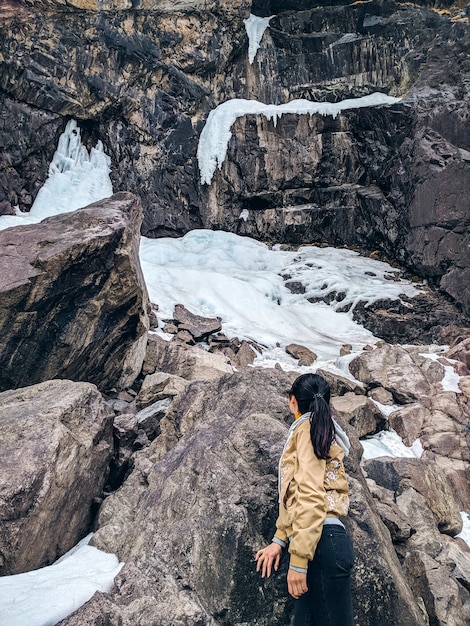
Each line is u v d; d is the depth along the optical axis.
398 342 12.24
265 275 13.45
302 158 15.46
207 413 4.77
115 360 7.37
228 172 15.29
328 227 15.49
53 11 13.92
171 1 14.91
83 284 6.37
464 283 13.10
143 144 15.09
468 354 9.09
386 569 3.61
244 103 15.68
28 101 14.13
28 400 5.21
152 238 15.01
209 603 3.42
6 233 6.58
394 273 14.45
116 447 5.53
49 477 4.32
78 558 4.06
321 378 3.23
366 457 6.94
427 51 15.52
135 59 14.78
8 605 3.29
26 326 6.20
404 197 14.49
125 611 3.29
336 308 12.82
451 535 6.16
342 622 2.87
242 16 15.78
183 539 3.61
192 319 10.34
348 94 16.03
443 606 4.48
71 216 6.84
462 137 14.19
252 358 9.60
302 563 2.82
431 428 7.52
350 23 16.25
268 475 3.77
